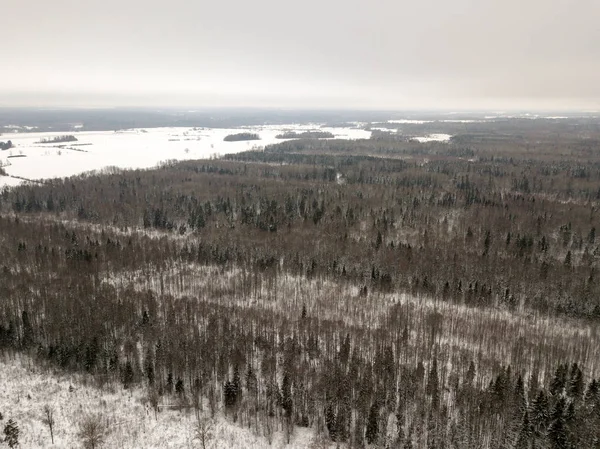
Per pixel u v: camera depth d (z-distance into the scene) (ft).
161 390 246.68
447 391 250.16
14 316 293.84
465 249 431.43
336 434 219.61
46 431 213.25
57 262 395.34
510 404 230.07
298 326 301.02
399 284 385.50
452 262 403.34
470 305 357.61
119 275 388.16
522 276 383.45
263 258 424.87
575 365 243.19
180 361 257.14
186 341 275.39
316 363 265.95
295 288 375.04
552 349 285.64
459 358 274.36
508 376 237.25
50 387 245.04
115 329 294.66
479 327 309.83
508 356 281.13
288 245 442.91
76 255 406.21
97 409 231.30
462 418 225.97
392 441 221.46
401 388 244.42
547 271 384.68
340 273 398.83
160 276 370.32
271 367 254.88
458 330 309.42
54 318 291.58
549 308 356.38
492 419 227.81
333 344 285.43
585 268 393.70
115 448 206.59
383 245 433.48
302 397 238.27
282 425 228.02
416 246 440.04
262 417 232.94
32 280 352.69
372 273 395.96
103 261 403.13
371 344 286.66
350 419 227.20
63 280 356.38
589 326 338.13
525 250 425.28
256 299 353.51
